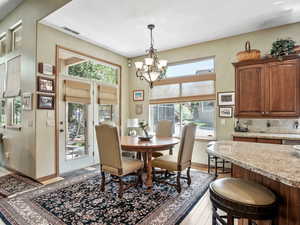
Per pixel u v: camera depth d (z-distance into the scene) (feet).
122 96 17.04
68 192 9.14
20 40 12.55
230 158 4.52
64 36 12.14
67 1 8.84
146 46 14.76
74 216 7.02
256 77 10.90
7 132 13.05
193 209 7.66
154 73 10.28
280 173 3.32
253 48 12.22
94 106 14.51
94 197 8.60
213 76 13.64
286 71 10.13
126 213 7.26
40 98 10.68
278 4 9.15
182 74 15.17
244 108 11.24
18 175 11.59
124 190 8.86
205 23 11.04
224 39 13.23
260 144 6.47
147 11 9.72
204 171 12.56
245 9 9.60
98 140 9.12
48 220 6.76
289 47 9.97
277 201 3.84
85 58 13.65
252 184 4.46
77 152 13.21
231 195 3.99
